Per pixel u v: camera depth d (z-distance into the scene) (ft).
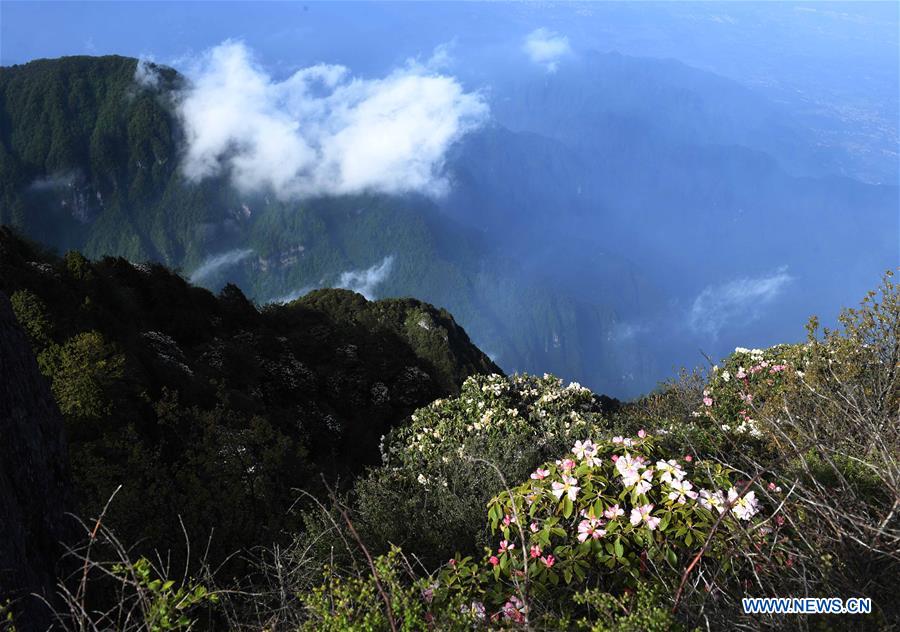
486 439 23.38
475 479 18.65
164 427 35.19
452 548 14.84
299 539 16.42
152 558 19.53
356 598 8.63
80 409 32.42
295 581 11.51
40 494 11.02
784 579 9.15
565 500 10.66
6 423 10.70
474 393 28.66
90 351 37.96
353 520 16.40
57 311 46.57
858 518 9.47
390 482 21.44
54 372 36.27
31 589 9.62
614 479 11.23
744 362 26.91
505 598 9.52
